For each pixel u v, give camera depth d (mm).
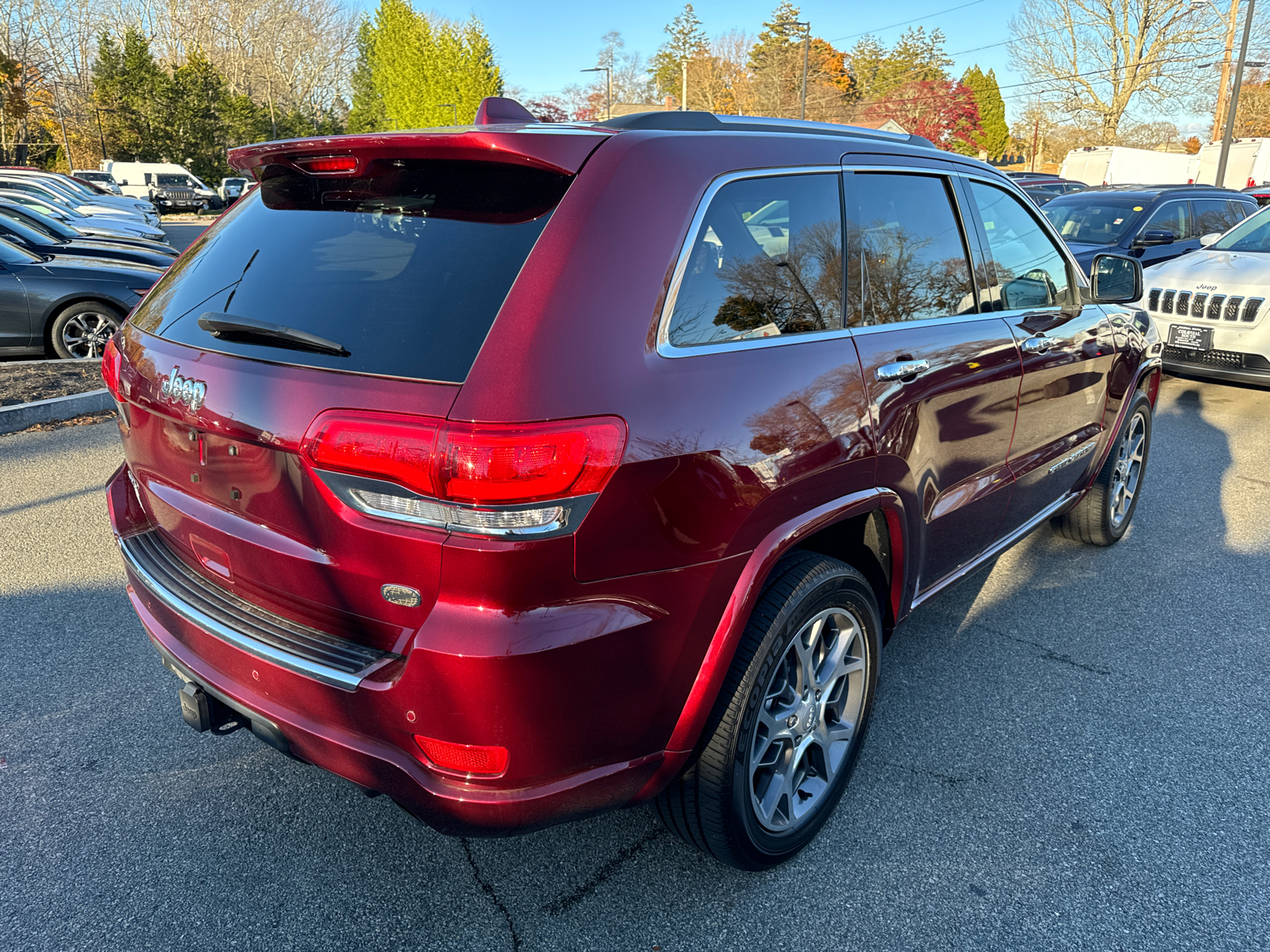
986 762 2846
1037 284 3400
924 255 2748
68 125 58875
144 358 2193
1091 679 3340
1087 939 2152
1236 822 2564
